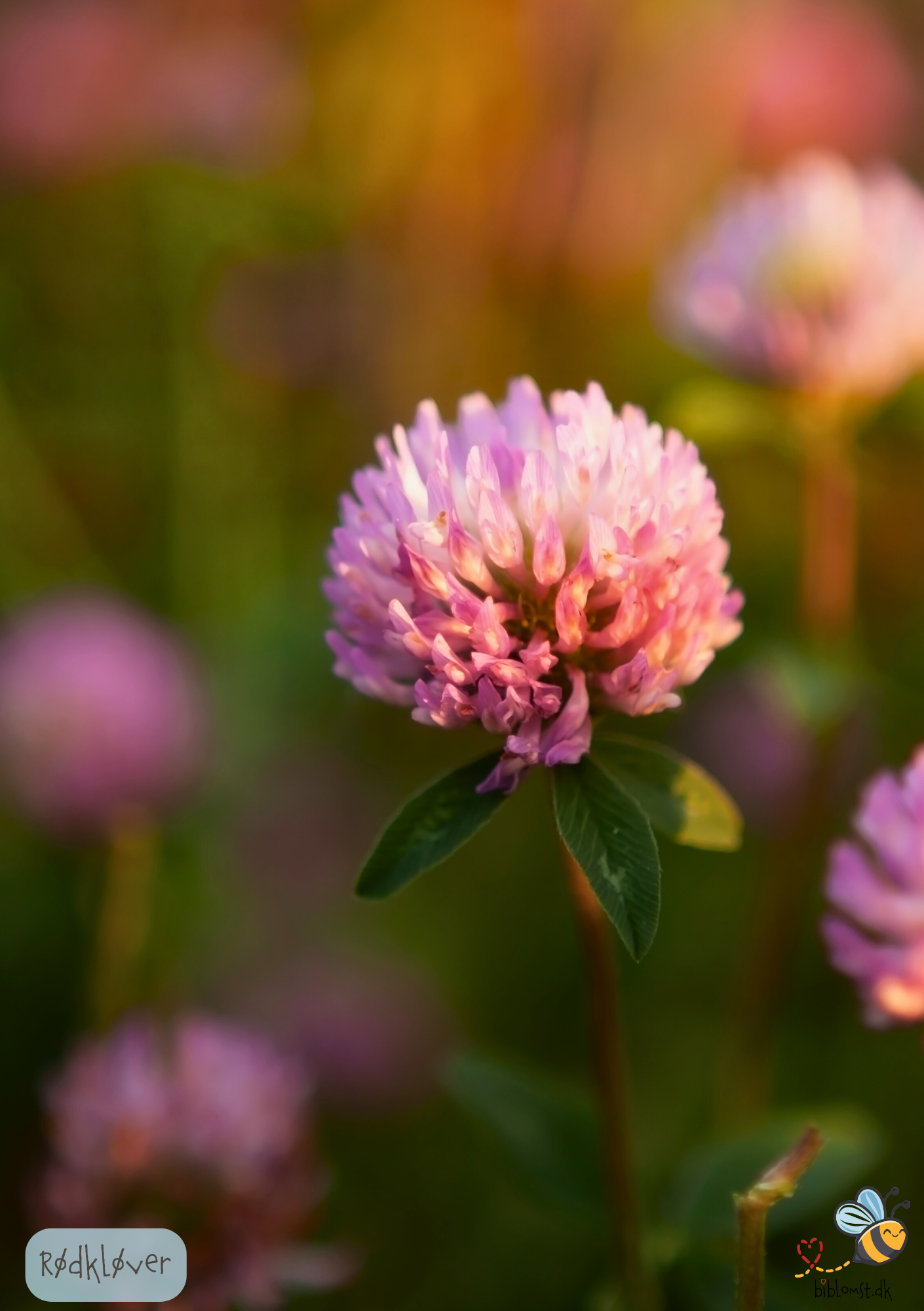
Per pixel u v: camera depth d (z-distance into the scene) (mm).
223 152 370
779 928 312
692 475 232
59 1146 281
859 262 303
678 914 343
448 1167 326
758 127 435
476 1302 310
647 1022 334
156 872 345
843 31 449
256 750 358
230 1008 340
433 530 230
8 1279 308
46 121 368
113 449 386
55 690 339
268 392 385
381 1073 336
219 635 366
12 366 385
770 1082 320
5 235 379
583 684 229
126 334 388
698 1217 260
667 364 389
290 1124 283
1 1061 328
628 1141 243
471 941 350
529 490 229
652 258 406
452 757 366
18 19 381
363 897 230
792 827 312
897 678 350
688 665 230
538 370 402
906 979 243
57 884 341
